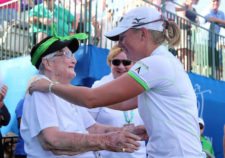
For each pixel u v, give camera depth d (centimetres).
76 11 707
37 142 291
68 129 296
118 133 260
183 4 1240
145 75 242
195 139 249
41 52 311
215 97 852
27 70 673
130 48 263
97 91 245
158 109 247
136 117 403
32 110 289
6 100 686
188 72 816
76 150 269
